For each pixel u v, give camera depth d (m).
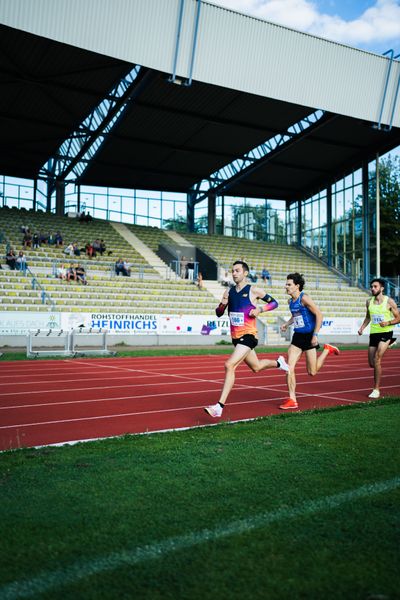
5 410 7.25
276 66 20.09
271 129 26.92
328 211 35.72
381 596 2.25
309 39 20.17
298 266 34.84
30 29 16.14
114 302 23.50
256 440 5.16
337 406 7.31
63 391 9.19
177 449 4.80
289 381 7.46
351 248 33.38
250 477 3.93
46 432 5.82
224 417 6.78
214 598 2.24
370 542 2.79
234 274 6.54
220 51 19.03
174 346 22.06
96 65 19.97
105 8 16.81
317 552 2.66
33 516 3.14
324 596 2.26
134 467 4.20
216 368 13.59
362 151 30.83
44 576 2.41
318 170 34.09
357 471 4.07
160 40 18.06
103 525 3.00
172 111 24.50
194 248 33.44
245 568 2.50
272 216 40.38
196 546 2.73
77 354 17.28
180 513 3.19
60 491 3.60
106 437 5.51
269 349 21.09
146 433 5.53
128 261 29.16
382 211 42.75
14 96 22.78
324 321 26.05
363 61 21.44
